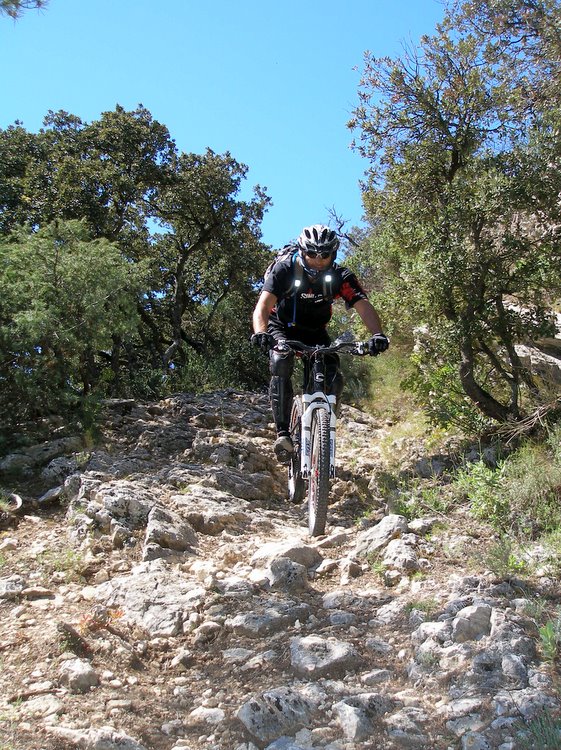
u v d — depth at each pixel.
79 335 9.29
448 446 7.48
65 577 4.81
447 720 2.95
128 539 5.39
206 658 3.79
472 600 3.93
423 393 7.84
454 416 7.34
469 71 8.00
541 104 9.98
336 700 3.19
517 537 4.96
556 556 4.38
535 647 3.38
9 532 5.74
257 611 4.15
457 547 4.88
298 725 3.05
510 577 4.21
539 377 8.02
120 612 4.22
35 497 6.61
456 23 12.13
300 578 4.59
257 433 9.24
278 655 3.68
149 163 23.73
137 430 8.75
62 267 9.41
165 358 23.00
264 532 5.93
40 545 5.36
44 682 3.47
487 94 7.89
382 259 8.63
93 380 10.23
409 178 8.07
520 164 7.18
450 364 7.62
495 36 12.10
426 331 8.32
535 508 5.26
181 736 3.11
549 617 3.64
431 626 3.66
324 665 3.46
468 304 7.27
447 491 6.20
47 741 2.97
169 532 5.29
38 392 8.37
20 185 22.22
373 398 11.17
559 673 3.15
